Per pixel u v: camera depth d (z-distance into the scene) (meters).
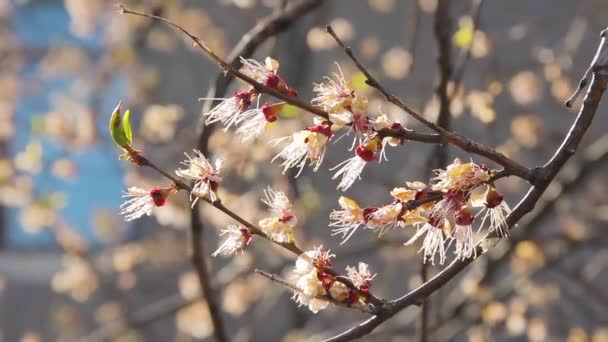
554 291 7.44
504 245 6.32
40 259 11.55
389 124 2.21
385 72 8.42
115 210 10.36
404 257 7.76
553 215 7.37
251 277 7.11
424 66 9.07
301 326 9.07
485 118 5.46
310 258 2.30
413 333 6.92
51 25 11.05
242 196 6.63
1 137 9.08
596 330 7.99
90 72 8.73
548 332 7.70
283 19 4.09
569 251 6.83
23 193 7.39
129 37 8.64
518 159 7.52
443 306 6.94
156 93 9.33
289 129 6.32
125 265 8.48
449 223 2.30
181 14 8.00
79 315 9.88
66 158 8.66
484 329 7.08
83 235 11.14
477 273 6.62
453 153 7.18
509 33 8.17
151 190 2.35
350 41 10.18
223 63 2.20
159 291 10.72
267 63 2.27
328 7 8.00
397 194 2.30
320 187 9.24
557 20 8.95
